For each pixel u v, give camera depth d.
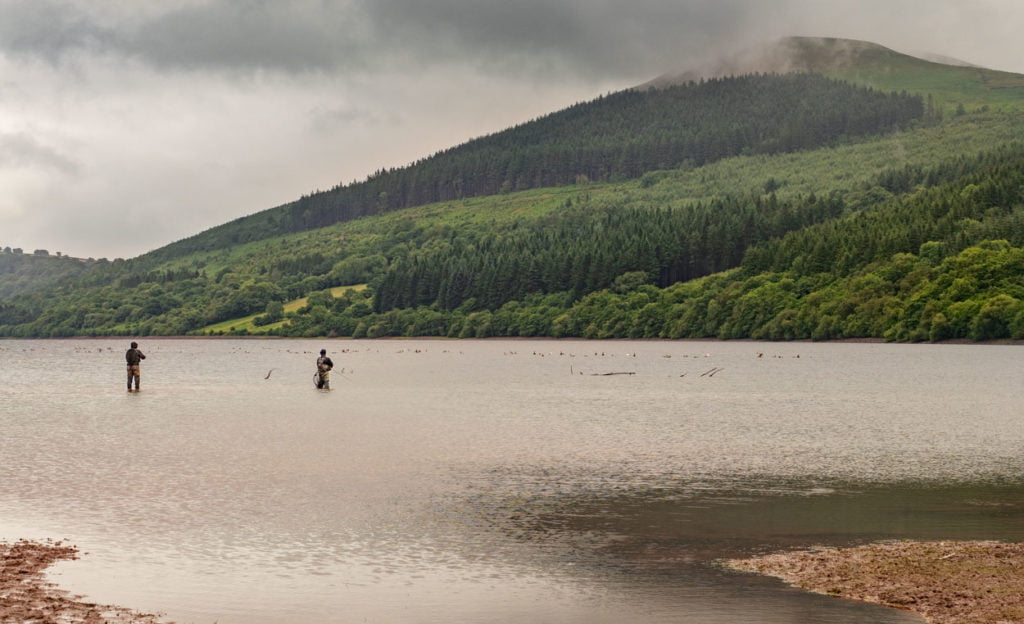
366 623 19.06
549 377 106.88
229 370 131.88
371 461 38.88
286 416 58.81
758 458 39.91
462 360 161.00
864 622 18.97
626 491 32.34
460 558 23.86
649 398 74.12
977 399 71.31
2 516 28.08
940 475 35.59
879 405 66.44
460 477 35.06
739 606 20.02
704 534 26.30
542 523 27.55
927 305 190.38
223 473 35.81
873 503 30.45
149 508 29.31
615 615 19.52
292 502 30.34
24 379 106.44
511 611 19.83
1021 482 34.16
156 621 19.05
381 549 24.66
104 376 113.81
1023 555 23.61
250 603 20.30
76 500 30.47
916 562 23.06
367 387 89.88
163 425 52.97
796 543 25.28
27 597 20.38
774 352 173.12
